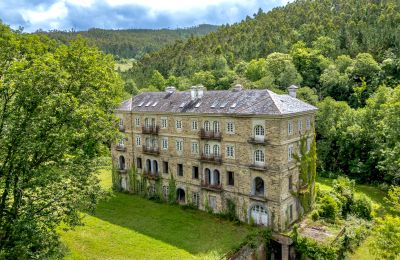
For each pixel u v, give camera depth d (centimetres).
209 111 4056
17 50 2508
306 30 11131
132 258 3152
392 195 3197
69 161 2511
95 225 3903
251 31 13438
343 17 11388
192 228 3806
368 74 7956
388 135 5053
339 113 6456
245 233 3638
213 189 4103
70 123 2430
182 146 4462
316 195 4412
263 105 3656
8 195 2358
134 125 5097
